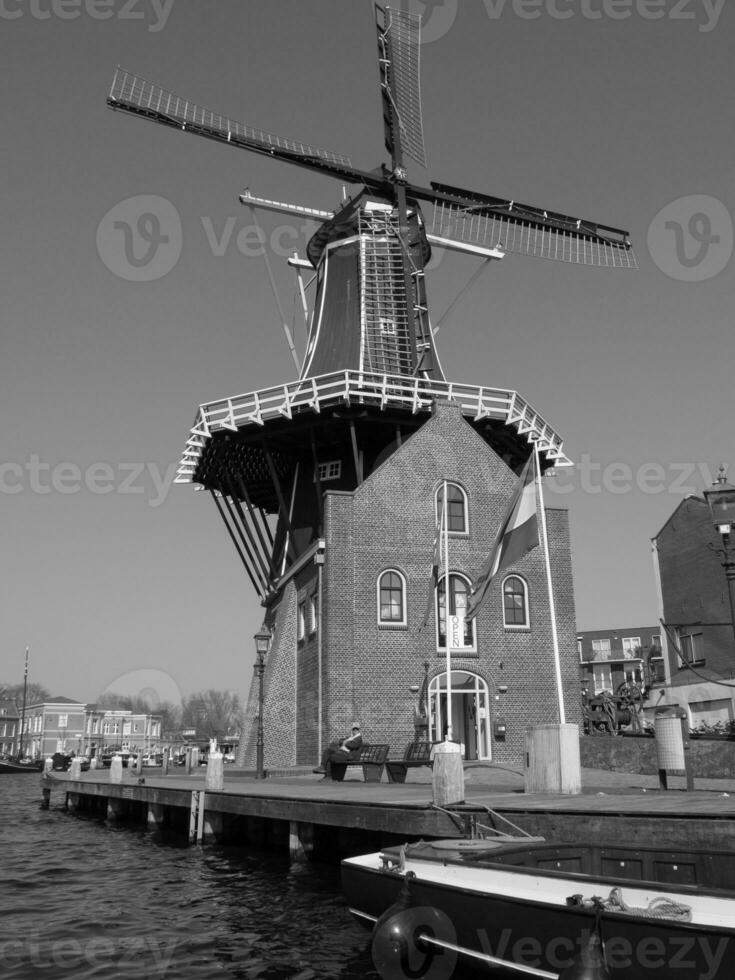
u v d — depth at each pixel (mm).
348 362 38156
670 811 11555
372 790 19812
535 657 31547
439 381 35562
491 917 8742
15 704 128375
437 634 30688
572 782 16359
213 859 18938
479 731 30312
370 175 41500
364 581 30641
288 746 33594
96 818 31547
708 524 41469
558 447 37844
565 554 33031
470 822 12805
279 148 40094
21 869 18250
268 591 38781
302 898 14453
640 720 39312
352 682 29516
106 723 78812
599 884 8375
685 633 42250
